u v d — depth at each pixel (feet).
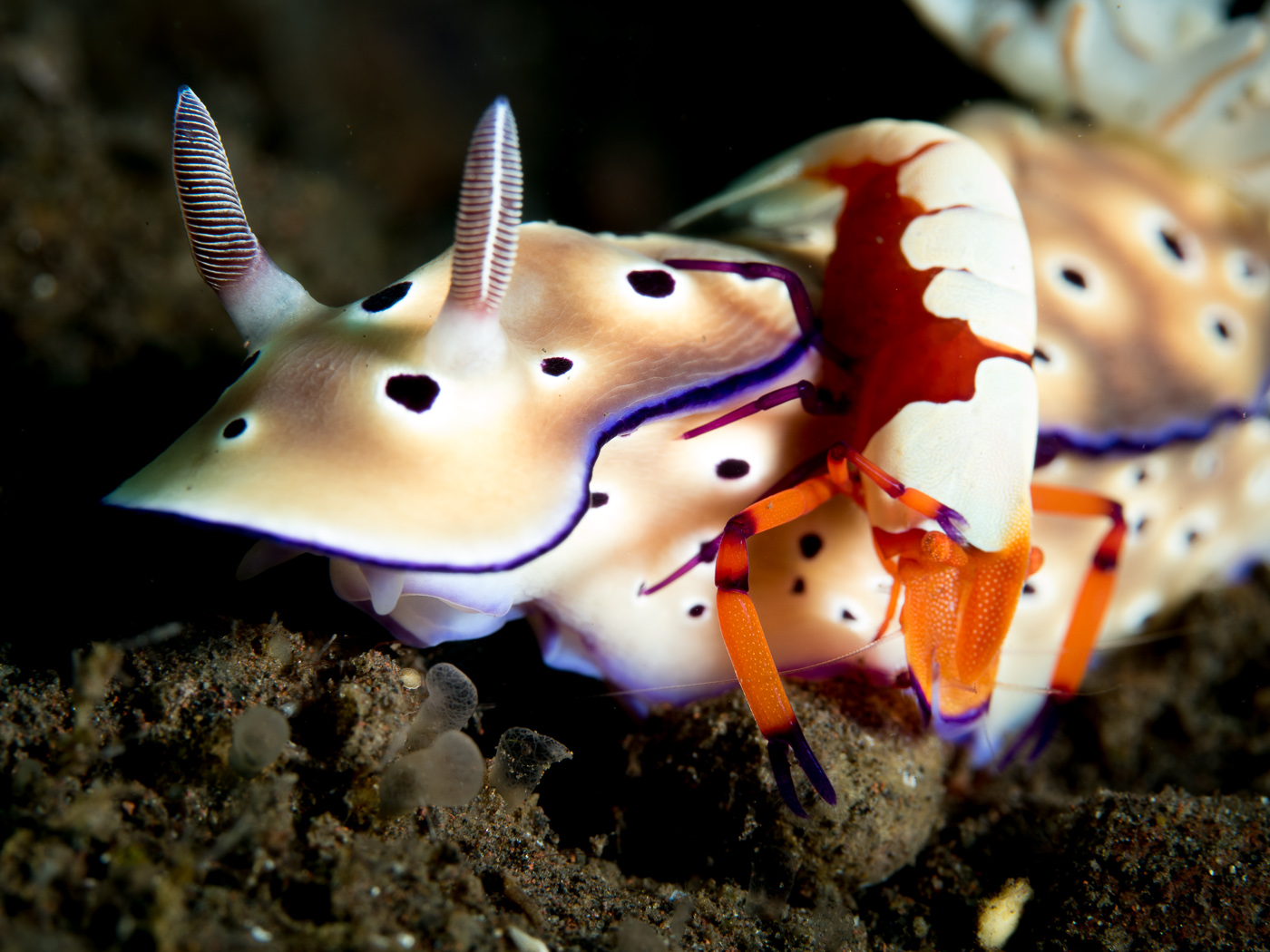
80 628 0.16
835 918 0.17
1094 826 0.17
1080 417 0.18
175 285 0.25
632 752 0.18
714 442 0.17
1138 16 0.21
